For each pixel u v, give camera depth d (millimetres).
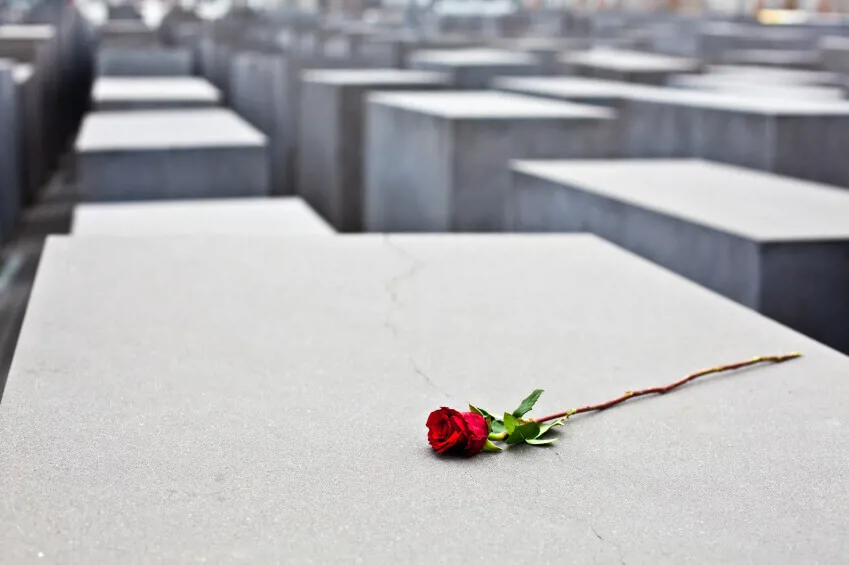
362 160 8008
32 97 9789
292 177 10102
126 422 1684
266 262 2750
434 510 1406
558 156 5820
